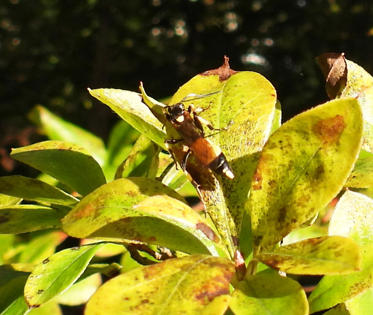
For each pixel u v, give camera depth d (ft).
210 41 2.77
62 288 0.40
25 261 0.62
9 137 1.49
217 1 2.72
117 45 2.77
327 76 0.50
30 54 2.78
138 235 0.39
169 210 0.38
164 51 2.75
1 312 0.45
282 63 2.57
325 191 0.37
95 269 0.48
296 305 0.32
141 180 0.39
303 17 2.53
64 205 0.50
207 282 0.32
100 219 0.37
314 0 2.48
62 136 0.76
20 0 2.80
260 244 0.39
